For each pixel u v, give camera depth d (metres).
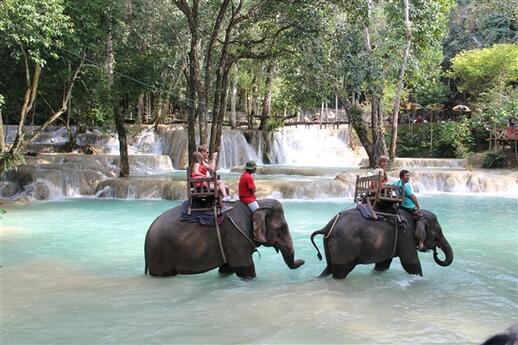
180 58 31.41
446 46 45.44
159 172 28.98
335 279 8.18
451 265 9.50
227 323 6.39
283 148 38.34
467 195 22.45
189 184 8.06
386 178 8.27
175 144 33.38
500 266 9.49
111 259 10.18
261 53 23.95
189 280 8.28
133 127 35.06
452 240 12.24
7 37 16.31
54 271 9.13
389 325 6.34
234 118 38.53
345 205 18.34
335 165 36.41
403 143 38.91
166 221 8.17
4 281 8.41
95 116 30.33
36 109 36.53
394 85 33.16
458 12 45.44
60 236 12.76
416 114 44.12
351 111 29.20
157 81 24.36
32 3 15.97
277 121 37.06
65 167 22.78
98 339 5.91
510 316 6.71
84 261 10.00
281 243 8.34
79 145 32.72
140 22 27.47
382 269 8.87
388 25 28.62
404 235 8.33
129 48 24.78
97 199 20.36
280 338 5.91
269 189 20.09
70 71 20.16
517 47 36.31
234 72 36.50
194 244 7.92
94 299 7.39
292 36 21.62
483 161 30.02
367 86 25.67
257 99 42.00
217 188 8.03
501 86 34.88
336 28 22.73
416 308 7.00
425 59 29.20
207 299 7.35
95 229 13.78
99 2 19.33
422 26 26.55
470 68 36.59
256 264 9.59
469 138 35.91
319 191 20.36
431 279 8.45
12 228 13.93
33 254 10.66
